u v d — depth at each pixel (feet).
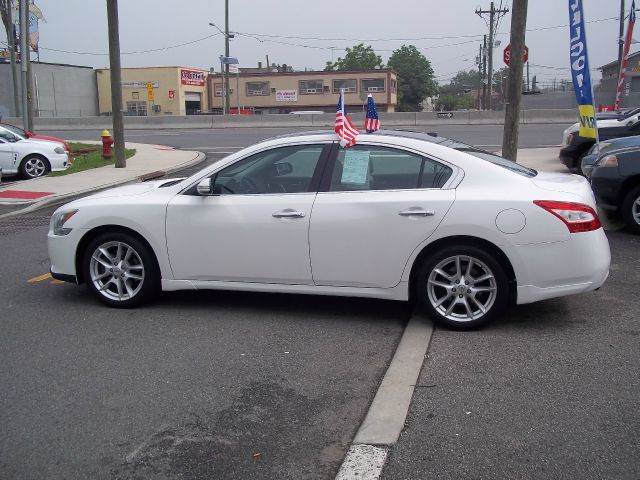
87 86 212.02
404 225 17.28
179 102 224.12
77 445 12.25
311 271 18.17
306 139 18.67
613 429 12.28
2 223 36.11
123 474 11.28
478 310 17.51
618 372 14.76
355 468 11.23
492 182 17.17
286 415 13.32
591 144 45.50
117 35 56.08
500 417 12.87
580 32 29.35
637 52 182.19
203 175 19.12
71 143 84.17
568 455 11.44
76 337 17.87
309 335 17.75
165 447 12.14
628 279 22.02
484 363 15.46
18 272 24.99
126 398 14.14
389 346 16.89
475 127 107.76
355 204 17.65
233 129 125.39
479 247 17.11
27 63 74.54
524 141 78.33
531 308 19.35
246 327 18.43
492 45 169.78
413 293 18.13
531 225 16.61
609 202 28.89
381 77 230.27
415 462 11.39
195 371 15.49
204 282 19.25
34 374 15.46
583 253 16.75
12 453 12.01
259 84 238.48
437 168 17.62
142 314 19.71
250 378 15.08
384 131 19.76
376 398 13.80
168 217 19.06
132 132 122.72
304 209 17.95
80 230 19.88
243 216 18.44
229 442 12.29
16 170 54.34
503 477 10.87
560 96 169.78
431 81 307.17
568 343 16.57
